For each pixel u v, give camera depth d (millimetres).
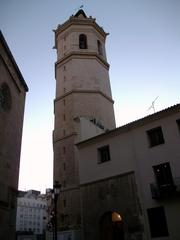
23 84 30172
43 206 125375
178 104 22516
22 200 117125
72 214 32062
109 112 45875
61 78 47969
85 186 26344
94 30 54344
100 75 48281
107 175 25156
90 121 37844
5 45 23625
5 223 21297
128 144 25016
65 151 37969
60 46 53125
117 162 25047
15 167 25312
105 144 26781
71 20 53500
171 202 20406
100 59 50906
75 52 49000
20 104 28734
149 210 21469
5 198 21953
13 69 26453
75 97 43375
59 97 45219
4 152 22781
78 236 29109
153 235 20453
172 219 19844
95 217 24297
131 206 22406
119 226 24906
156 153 22812
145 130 24344
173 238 19312
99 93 45031
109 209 23672
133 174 23516
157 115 23719
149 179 22344
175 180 20688
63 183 35500
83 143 28484
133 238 21266
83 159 27875
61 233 29875
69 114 41812
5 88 24562
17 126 27125
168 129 22875
